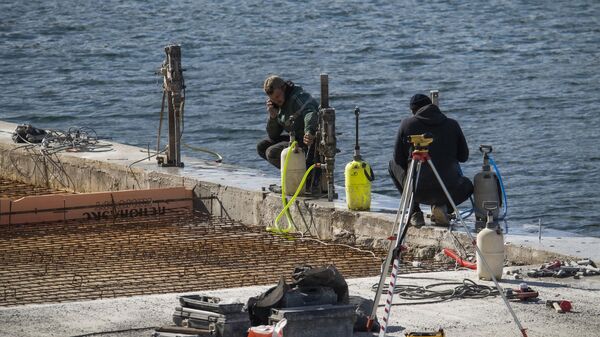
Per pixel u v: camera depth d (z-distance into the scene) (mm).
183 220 49281
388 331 30516
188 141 84938
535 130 85312
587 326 31031
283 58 133000
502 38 147250
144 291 37375
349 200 45531
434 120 41625
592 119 89188
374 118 92062
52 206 48719
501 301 33469
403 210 29234
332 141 46781
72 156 55906
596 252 38781
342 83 112812
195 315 29781
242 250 43938
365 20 171500
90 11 191625
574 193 65375
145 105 101000
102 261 42031
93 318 31359
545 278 36156
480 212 42312
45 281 38969
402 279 36375
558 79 111312
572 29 156375
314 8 187375
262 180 50844
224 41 151250
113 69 125562
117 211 49562
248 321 29375
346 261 42094
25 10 195000
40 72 124438
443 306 33000
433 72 119312
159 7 196375
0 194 54719
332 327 29234
